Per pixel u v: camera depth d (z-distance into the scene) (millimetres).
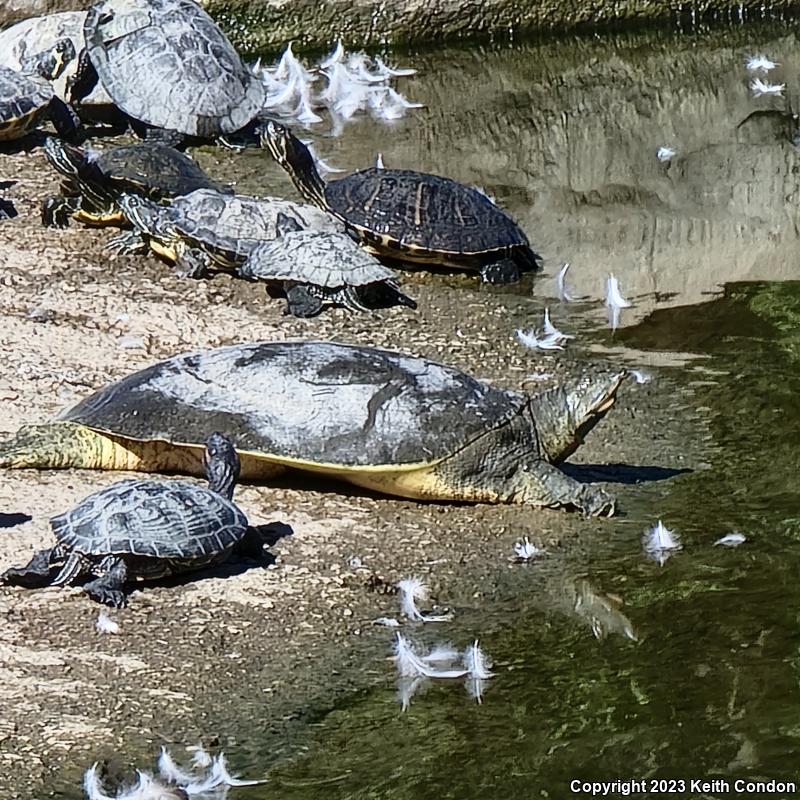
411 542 16516
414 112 34031
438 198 24609
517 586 15852
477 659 14500
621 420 19781
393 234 24125
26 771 12680
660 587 15875
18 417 18594
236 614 14977
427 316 22828
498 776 12867
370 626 15000
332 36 39562
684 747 13234
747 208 28031
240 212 23750
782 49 39719
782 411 20062
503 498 17312
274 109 33688
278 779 12773
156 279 23359
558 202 28219
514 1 40562
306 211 24312
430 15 40000
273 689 13953
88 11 32000
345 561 16047
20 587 15047
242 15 38875
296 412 16750
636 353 21922
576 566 16266
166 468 17438
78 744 13039
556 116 33844
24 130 29125
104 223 25266
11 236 24750
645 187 29172
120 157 25703
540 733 13477
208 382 17109
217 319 22047
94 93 30828
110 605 14789
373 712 13727
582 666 14484
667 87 36281
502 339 22219
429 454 16766
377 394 16922
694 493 17938
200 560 15070
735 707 13805
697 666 14461
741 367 21422
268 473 17422
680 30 41625
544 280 24594
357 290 22625
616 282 23922
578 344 22172
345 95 34875
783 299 23859
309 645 14633
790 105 34781
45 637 14352
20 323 21406
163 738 13219
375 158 30453
